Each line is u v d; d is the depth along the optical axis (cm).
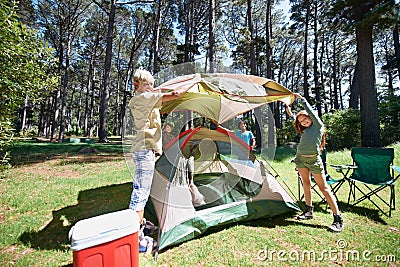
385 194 452
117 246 193
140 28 2648
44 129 3441
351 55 2777
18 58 384
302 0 2088
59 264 229
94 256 183
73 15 2061
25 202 396
